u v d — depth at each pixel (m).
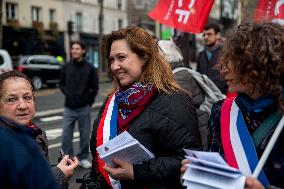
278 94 1.68
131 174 2.15
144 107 2.30
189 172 1.66
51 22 34.25
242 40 1.69
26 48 32.62
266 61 1.64
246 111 1.75
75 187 5.04
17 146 1.20
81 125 6.21
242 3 4.22
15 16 31.91
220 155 1.73
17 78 2.39
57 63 22.61
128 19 41.56
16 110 2.34
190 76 3.52
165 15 4.59
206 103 3.46
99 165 2.38
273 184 1.66
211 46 5.89
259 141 1.71
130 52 2.37
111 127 2.34
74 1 36.09
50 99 16.48
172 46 3.66
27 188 1.18
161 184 2.20
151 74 2.38
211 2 4.43
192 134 2.26
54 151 7.10
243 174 1.62
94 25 38.19
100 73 30.53
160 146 2.28
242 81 1.71
